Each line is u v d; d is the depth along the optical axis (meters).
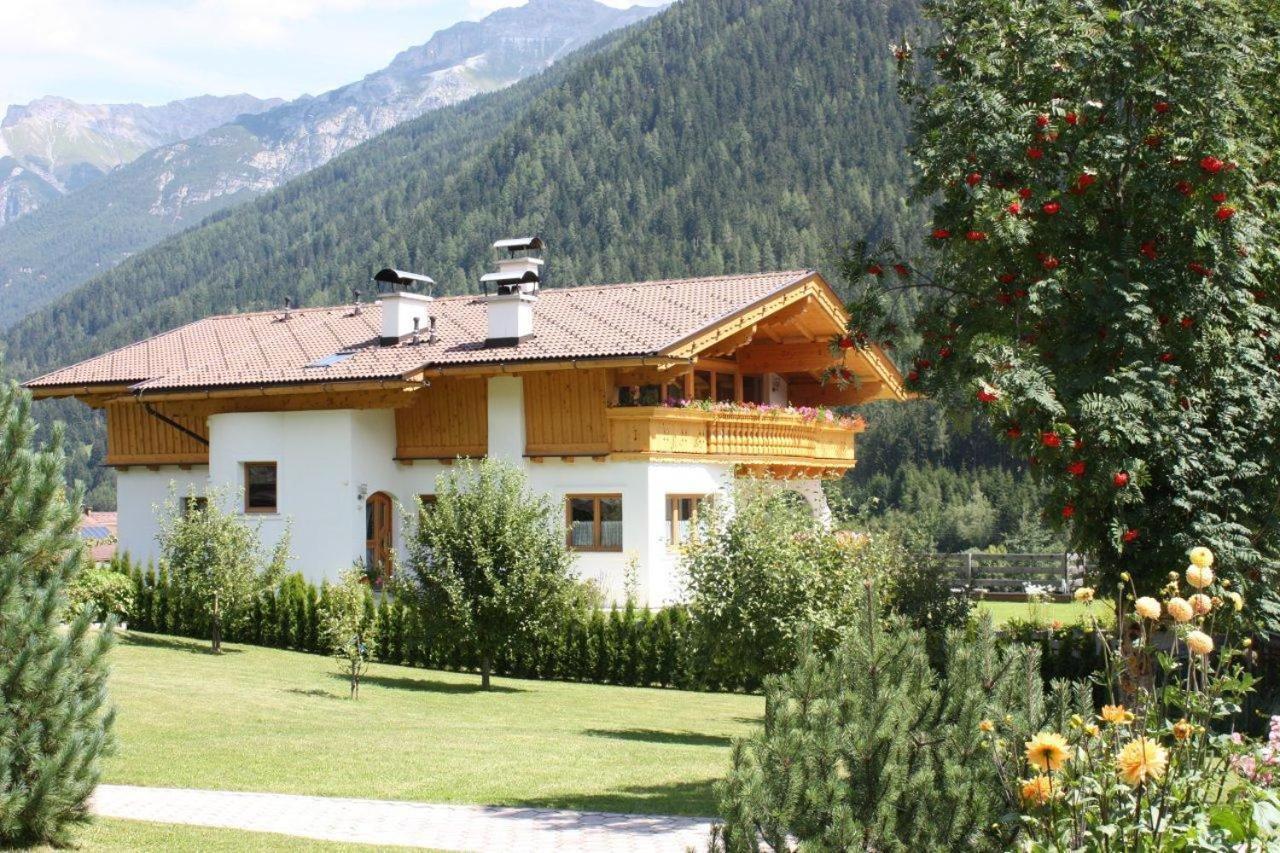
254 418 32.16
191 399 32.75
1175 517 13.34
